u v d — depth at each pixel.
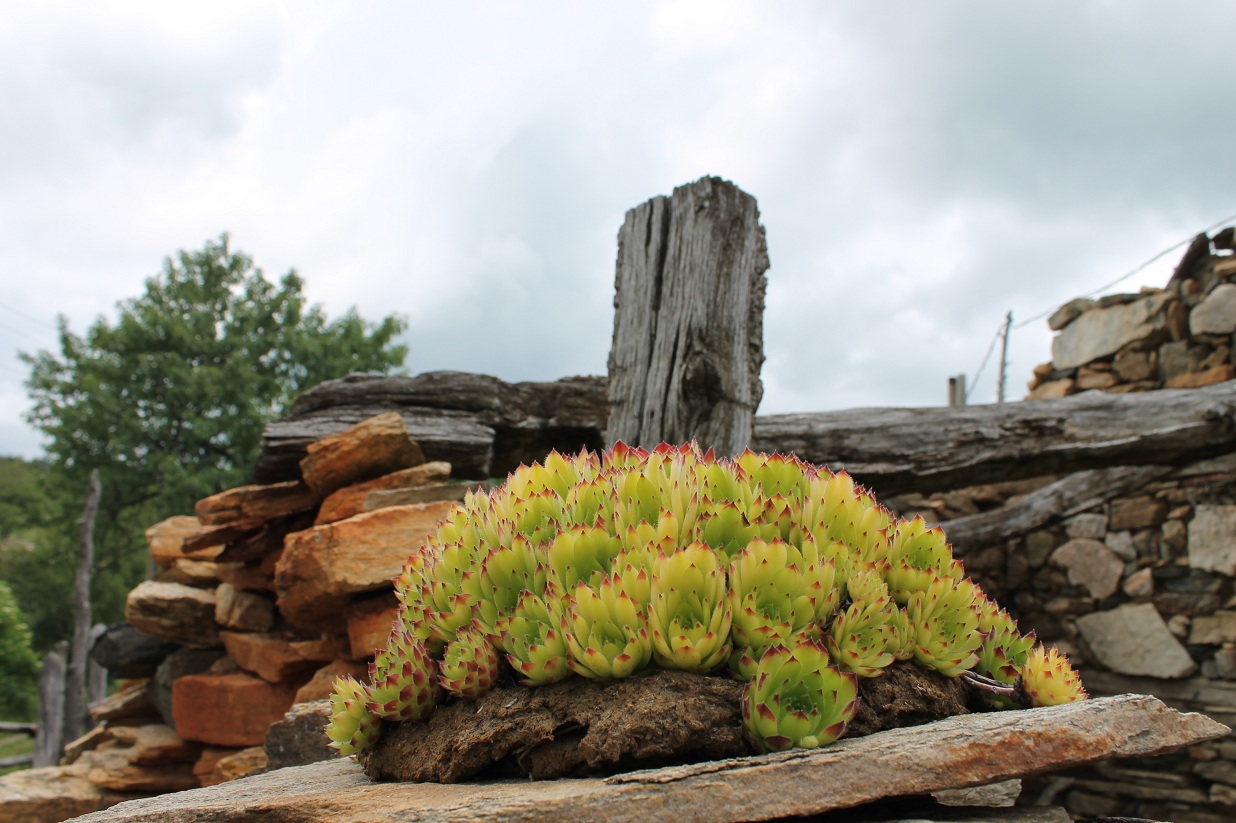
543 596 1.76
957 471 4.89
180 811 1.66
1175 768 5.75
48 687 9.30
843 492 1.90
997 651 1.96
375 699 1.80
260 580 4.70
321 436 4.69
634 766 1.53
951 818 1.59
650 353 3.82
